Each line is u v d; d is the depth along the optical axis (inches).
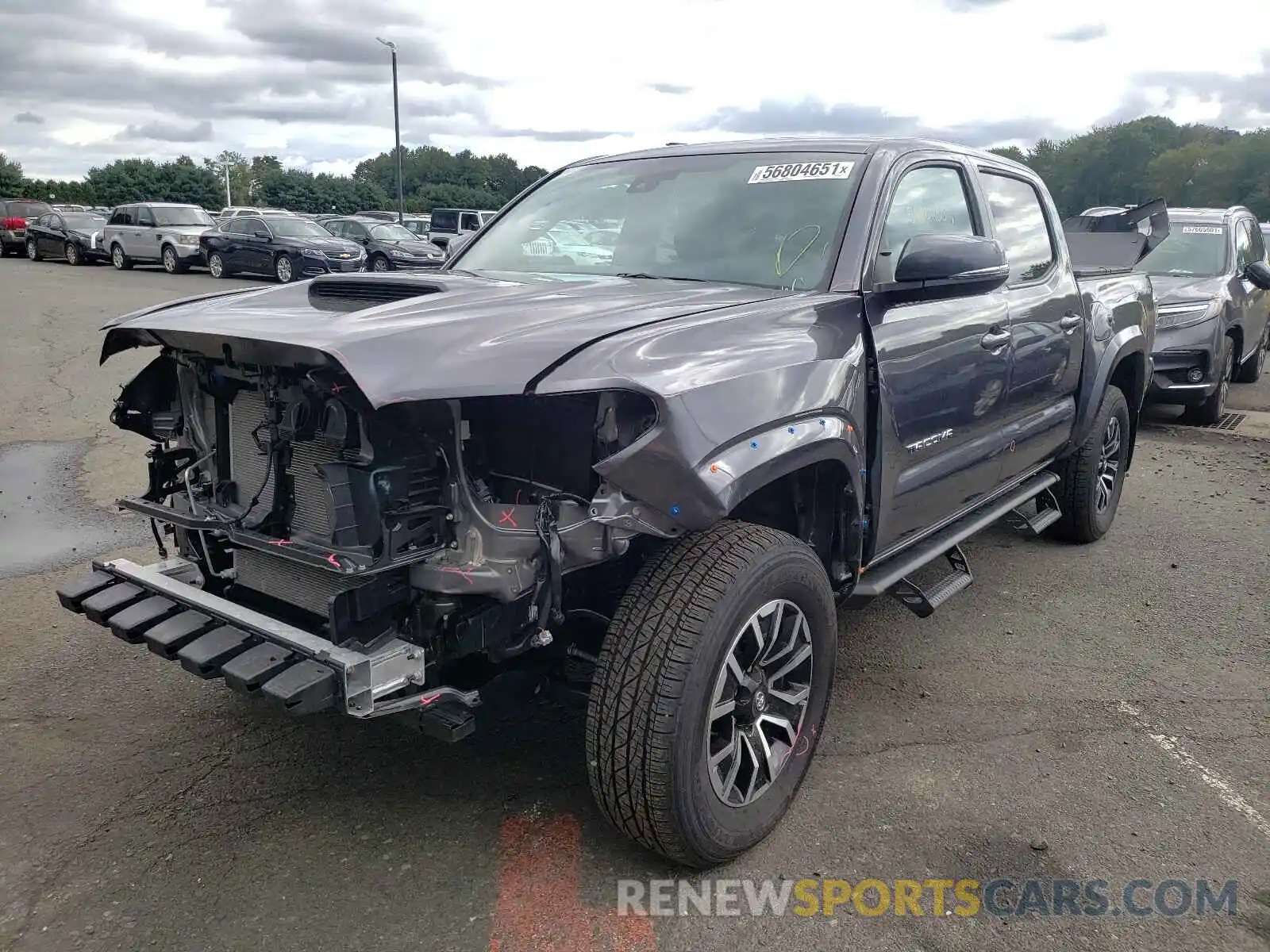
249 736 134.6
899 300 129.4
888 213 135.4
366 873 106.7
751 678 108.3
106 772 125.7
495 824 115.6
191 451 122.3
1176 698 150.2
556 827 115.3
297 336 96.9
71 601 115.6
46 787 122.0
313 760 129.0
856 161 139.9
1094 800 122.7
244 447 112.4
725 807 105.3
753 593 101.8
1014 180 180.7
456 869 107.5
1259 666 161.5
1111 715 144.6
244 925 98.8
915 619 180.1
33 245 1211.9
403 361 92.7
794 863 109.8
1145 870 109.3
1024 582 199.8
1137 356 225.5
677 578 100.2
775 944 97.5
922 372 133.1
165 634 104.0
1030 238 180.1
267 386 102.7
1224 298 354.3
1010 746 135.6
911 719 142.8
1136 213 273.1
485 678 110.7
